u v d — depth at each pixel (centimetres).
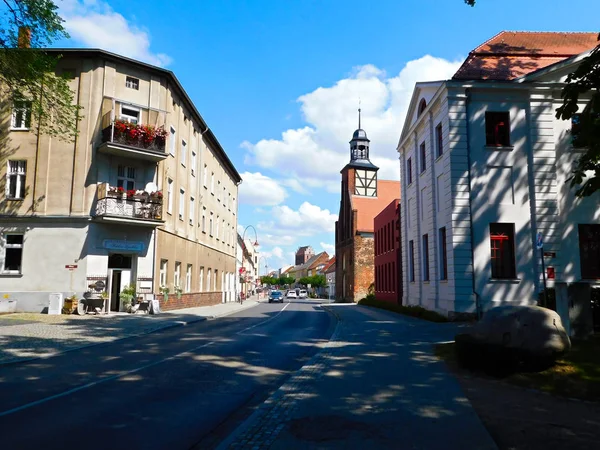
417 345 1278
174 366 1020
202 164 3634
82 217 2361
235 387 821
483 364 858
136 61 2564
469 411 627
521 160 2088
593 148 923
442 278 2261
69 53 2448
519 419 599
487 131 2130
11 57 1591
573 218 2047
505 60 2277
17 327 1689
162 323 2006
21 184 2416
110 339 1470
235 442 504
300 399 693
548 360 823
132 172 2606
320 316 2769
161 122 2612
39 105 1859
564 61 2077
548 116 2102
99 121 2448
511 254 2055
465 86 2111
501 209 2058
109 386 816
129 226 2492
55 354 1170
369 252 5631
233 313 3064
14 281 2344
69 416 627
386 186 6284
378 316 2520
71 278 2342
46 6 1557
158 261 2633
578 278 2006
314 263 13912
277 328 1961
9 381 856
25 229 2372
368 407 648
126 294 2439
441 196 2242
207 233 3850
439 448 486
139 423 599
